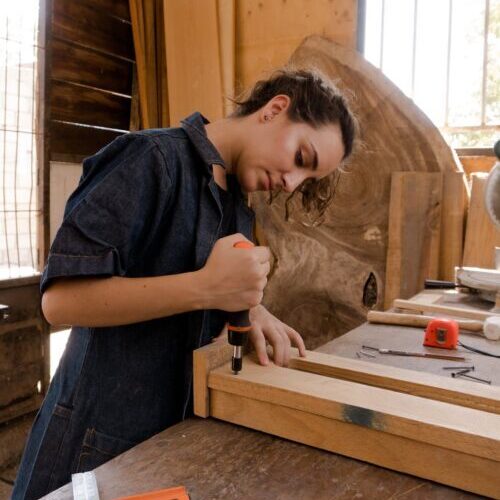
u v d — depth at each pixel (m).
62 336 3.08
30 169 2.66
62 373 1.02
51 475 0.96
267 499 0.65
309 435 0.78
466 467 0.67
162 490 0.64
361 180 2.27
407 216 2.17
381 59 2.59
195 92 2.93
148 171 0.85
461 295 1.69
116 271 0.82
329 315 2.37
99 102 3.03
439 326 1.22
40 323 2.60
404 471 0.71
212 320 1.01
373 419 0.72
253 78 2.87
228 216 1.08
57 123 2.76
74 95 2.87
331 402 0.75
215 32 2.84
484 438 0.65
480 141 2.45
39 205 2.65
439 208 2.16
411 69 2.53
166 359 0.96
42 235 2.67
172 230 0.91
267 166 0.95
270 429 0.81
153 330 0.95
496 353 1.19
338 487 0.68
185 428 0.83
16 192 2.69
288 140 0.93
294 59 2.46
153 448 0.77
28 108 2.65
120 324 0.83
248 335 0.97
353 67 2.32
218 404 0.85
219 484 0.68
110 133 3.12
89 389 0.96
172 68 2.99
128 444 0.95
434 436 0.68
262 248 0.87
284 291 2.45
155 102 3.14
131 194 0.83
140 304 0.80
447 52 2.45
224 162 0.99
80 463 0.95
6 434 2.42
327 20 2.62
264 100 1.01
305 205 1.33
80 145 2.92
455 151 2.37
